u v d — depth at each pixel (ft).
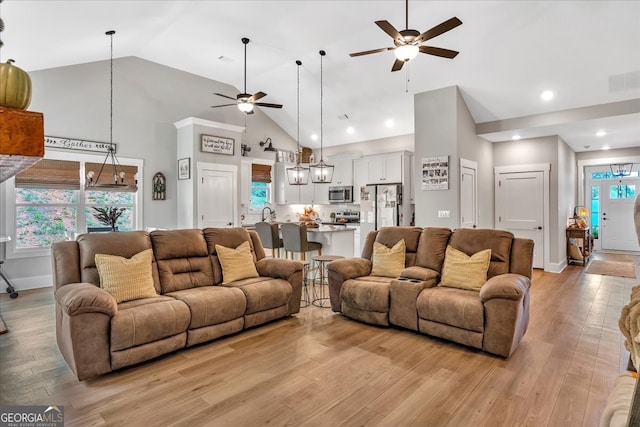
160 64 20.62
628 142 22.79
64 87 17.33
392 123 23.27
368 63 17.98
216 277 12.31
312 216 20.17
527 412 7.00
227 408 7.14
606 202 30.25
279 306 12.26
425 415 6.91
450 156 17.85
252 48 18.21
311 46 17.54
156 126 20.54
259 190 26.61
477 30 14.33
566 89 16.16
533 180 21.65
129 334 8.54
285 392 7.75
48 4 10.39
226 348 10.11
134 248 10.78
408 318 11.13
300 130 27.53
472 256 11.49
